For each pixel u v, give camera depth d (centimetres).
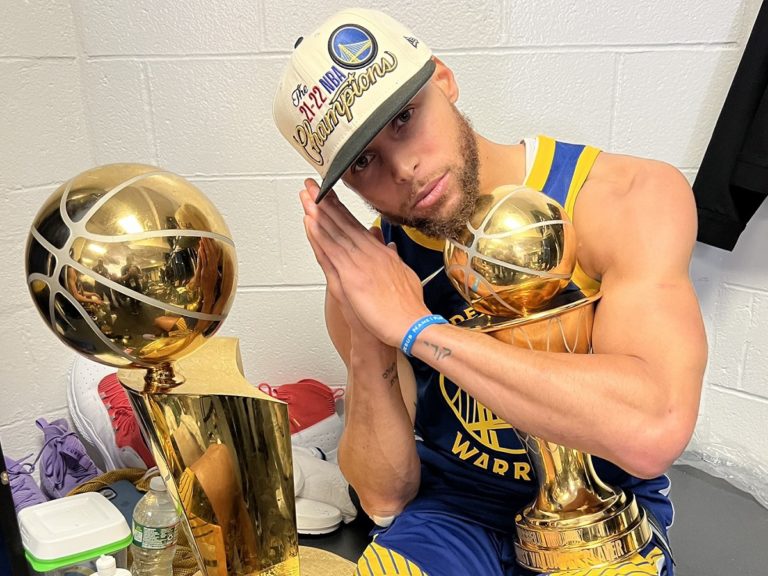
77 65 152
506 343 81
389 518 107
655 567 85
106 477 128
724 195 133
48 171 148
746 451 152
